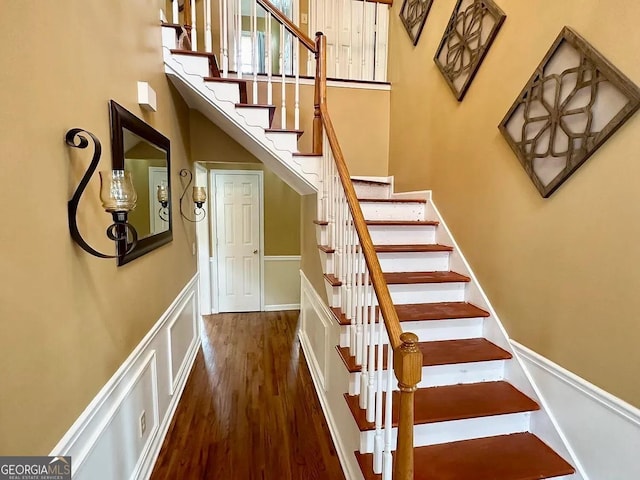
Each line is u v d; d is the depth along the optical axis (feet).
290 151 8.73
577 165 5.21
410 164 10.82
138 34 6.23
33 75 3.30
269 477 6.45
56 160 3.67
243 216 16.22
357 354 6.13
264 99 11.56
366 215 9.71
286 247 16.61
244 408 8.61
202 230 15.74
